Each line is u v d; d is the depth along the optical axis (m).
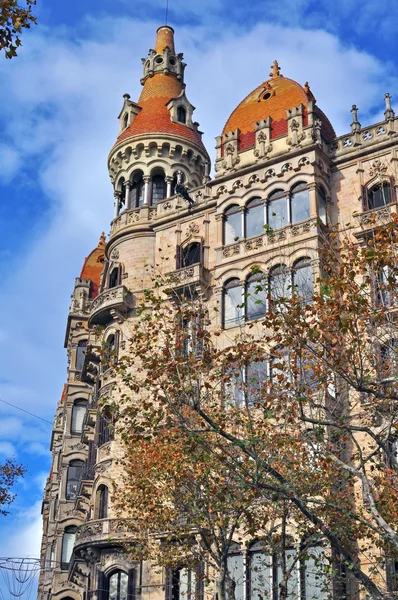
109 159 53.84
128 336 45.97
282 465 28.12
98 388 49.34
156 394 25.81
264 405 26.58
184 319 29.70
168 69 57.31
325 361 23.67
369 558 30.48
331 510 27.25
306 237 39.78
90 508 44.03
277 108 45.97
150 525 32.44
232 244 42.88
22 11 19.67
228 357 26.39
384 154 41.12
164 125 52.72
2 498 39.00
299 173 41.69
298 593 33.19
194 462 28.56
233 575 35.72
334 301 23.89
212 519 29.78
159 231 48.16
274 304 24.81
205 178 48.16
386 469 26.77
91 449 49.59
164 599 38.19
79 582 50.28
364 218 39.56
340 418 24.08
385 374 26.75
